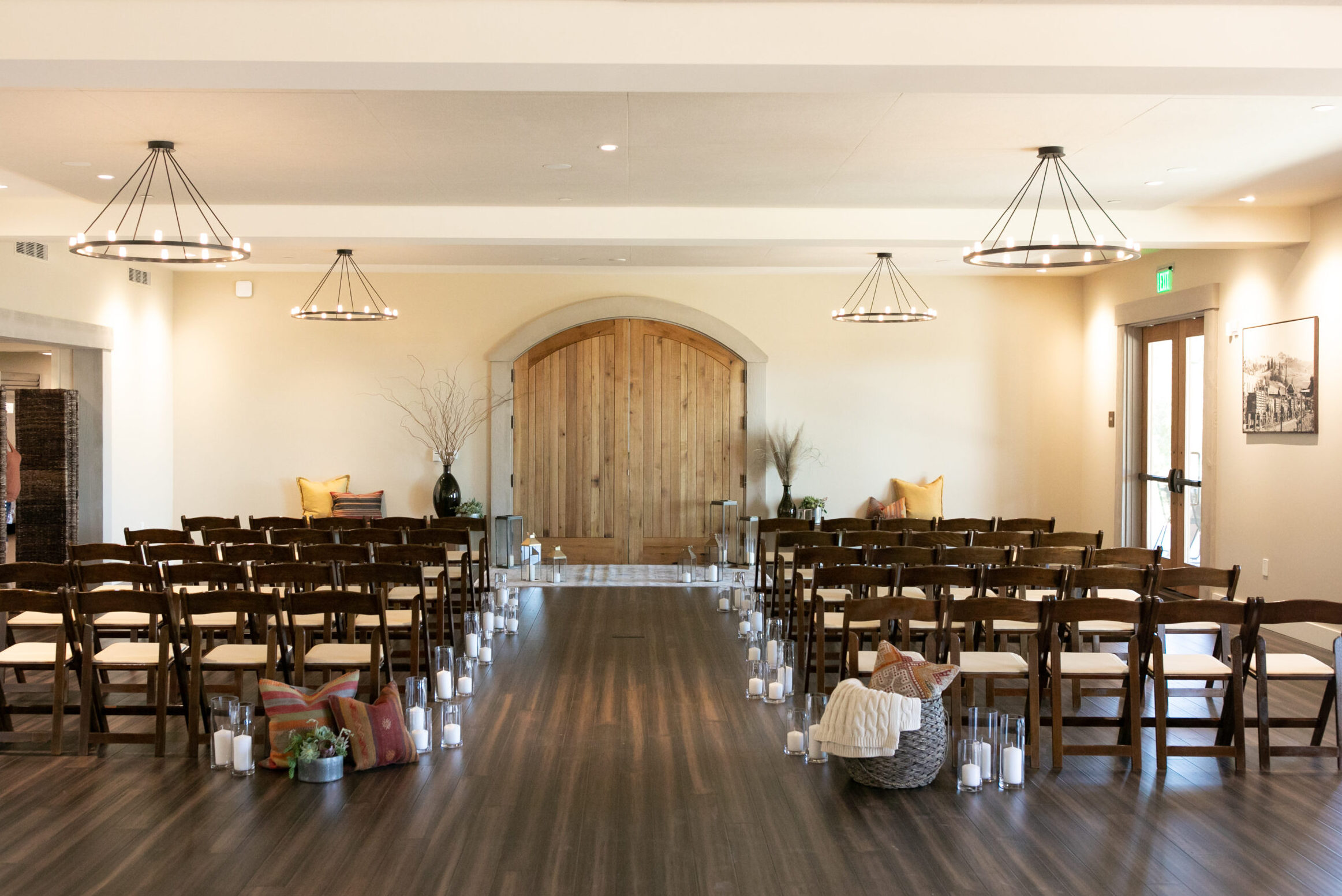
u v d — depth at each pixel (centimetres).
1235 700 458
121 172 659
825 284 1150
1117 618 455
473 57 395
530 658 680
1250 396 837
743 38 397
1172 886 341
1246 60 398
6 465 915
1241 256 852
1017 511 1157
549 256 998
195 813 402
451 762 466
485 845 372
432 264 1062
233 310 1140
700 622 806
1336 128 555
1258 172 653
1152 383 1028
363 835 380
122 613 609
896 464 1156
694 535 1157
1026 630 560
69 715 540
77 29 389
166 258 618
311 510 1104
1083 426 1152
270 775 447
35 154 612
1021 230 788
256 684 613
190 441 1139
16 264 841
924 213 788
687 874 349
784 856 364
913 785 430
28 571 513
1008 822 397
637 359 1150
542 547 1150
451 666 573
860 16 397
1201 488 917
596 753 479
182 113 528
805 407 1153
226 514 1140
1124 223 777
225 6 391
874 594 645
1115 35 398
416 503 1147
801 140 584
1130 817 402
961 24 397
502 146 596
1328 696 476
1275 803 418
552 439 1151
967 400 1156
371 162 633
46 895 332
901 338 1153
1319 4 396
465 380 1146
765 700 573
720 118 541
